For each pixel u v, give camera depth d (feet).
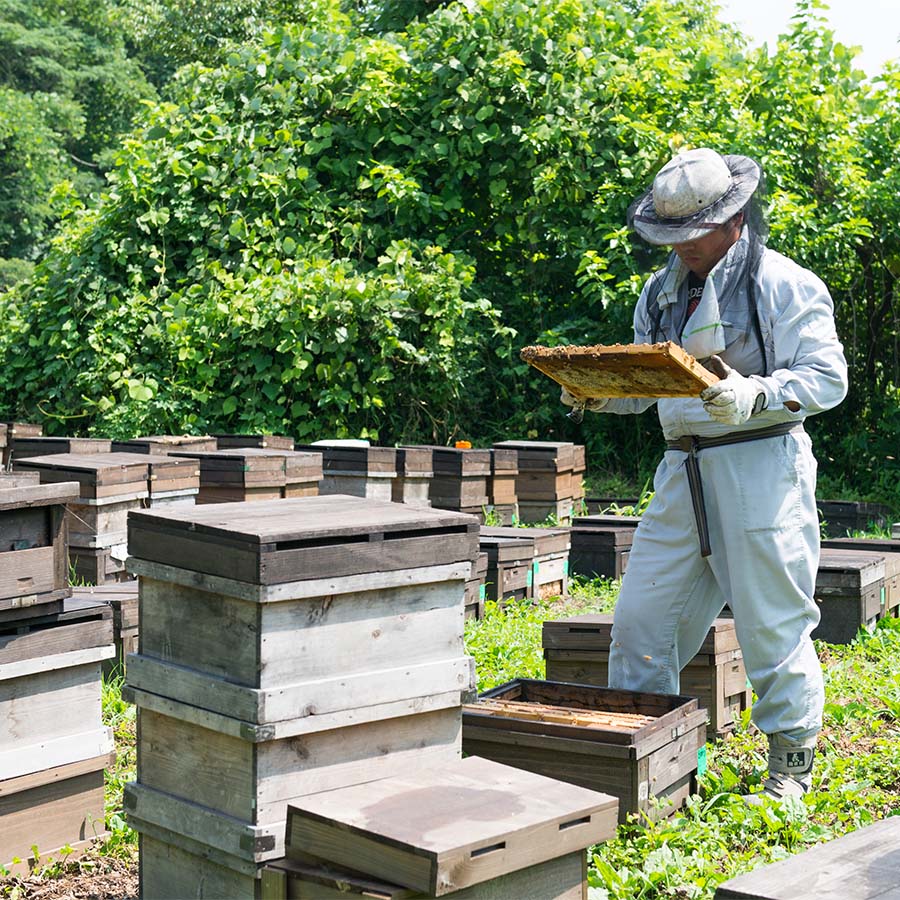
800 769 14.67
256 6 89.71
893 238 48.16
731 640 17.53
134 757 16.47
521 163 48.42
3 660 12.25
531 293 49.62
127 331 45.57
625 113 48.80
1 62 121.90
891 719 18.94
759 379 13.62
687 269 15.07
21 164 108.68
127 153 48.75
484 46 48.52
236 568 9.90
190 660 10.58
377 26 61.36
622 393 13.89
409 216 48.14
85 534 25.14
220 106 50.52
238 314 44.04
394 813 9.12
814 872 7.72
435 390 46.01
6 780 12.46
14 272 103.81
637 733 12.98
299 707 10.03
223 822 10.14
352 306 43.91
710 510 14.80
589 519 32.40
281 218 48.32
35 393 47.16
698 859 12.37
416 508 11.62
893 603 26.89
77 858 13.21
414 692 10.78
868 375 49.29
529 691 15.81
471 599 25.86
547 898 9.30
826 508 36.99
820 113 49.34
